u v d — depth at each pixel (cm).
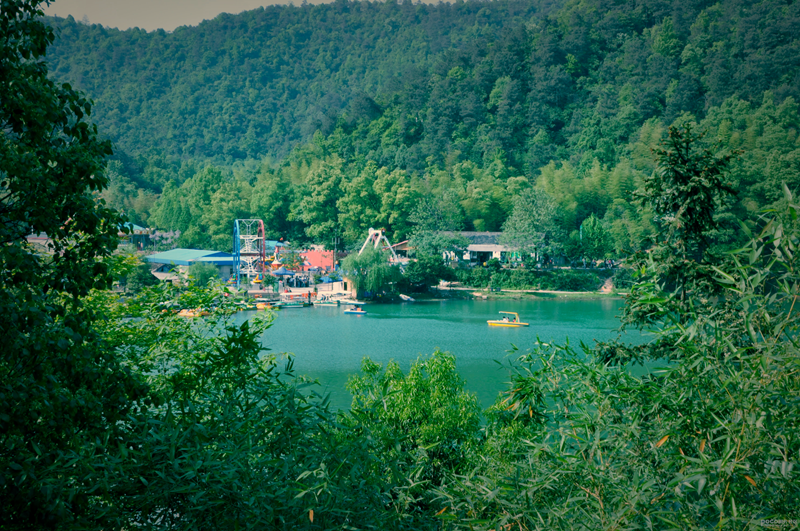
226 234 15450
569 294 11200
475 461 1656
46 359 790
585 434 939
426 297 10881
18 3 855
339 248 15625
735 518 567
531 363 1240
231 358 1112
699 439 732
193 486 706
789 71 19975
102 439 825
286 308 9544
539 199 12544
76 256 884
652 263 898
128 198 19688
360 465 834
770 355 629
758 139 14538
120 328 1555
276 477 762
